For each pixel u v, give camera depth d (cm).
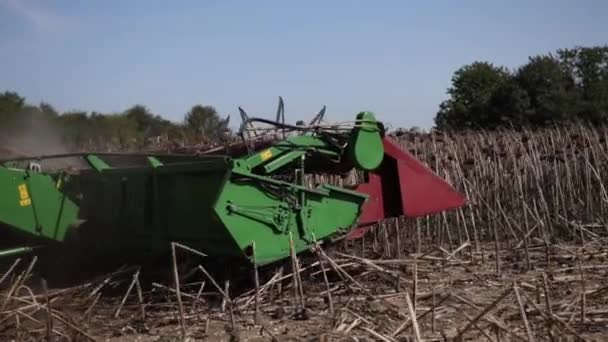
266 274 830
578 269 916
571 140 1457
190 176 803
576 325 634
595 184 1412
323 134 856
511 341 590
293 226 803
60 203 894
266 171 788
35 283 887
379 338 557
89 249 913
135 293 821
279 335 655
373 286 846
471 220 1235
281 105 838
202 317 727
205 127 1880
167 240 843
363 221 920
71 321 670
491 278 899
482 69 4506
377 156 888
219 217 741
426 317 671
